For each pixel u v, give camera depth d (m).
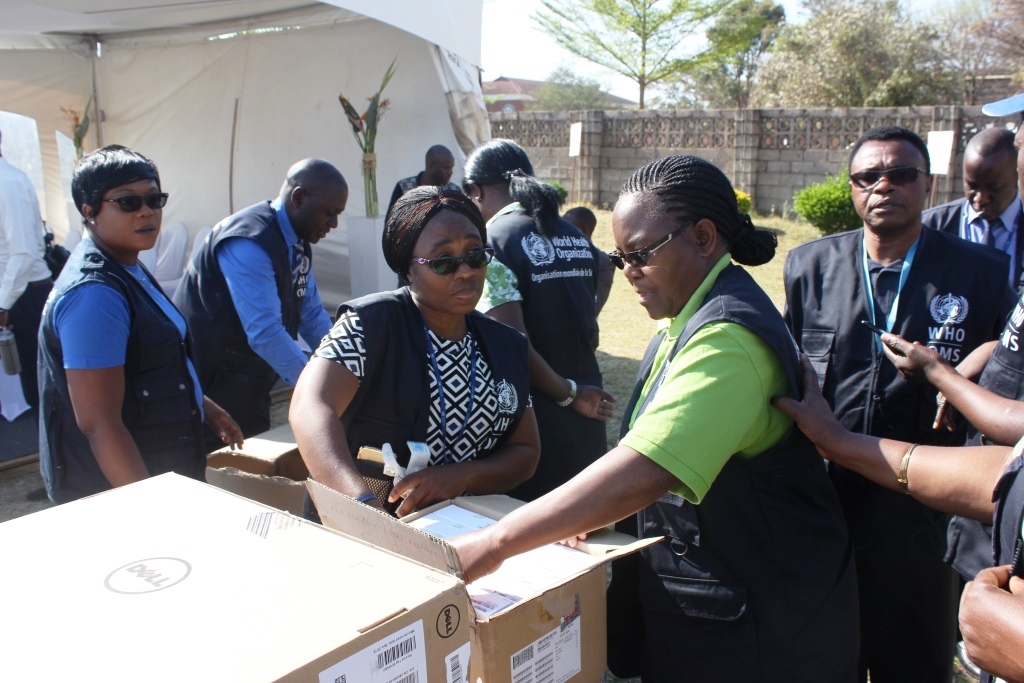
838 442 1.55
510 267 2.56
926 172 2.33
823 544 1.63
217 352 3.30
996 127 3.63
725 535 1.58
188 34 7.82
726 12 25.09
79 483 2.29
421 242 1.81
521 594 1.41
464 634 1.06
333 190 3.32
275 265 3.23
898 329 2.33
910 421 2.27
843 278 2.43
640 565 1.73
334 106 7.50
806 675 1.59
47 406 2.27
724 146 15.22
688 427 1.42
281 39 7.61
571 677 1.50
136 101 8.47
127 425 2.33
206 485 1.36
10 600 0.99
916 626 2.19
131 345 2.29
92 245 2.31
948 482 1.49
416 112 7.09
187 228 8.61
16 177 4.51
